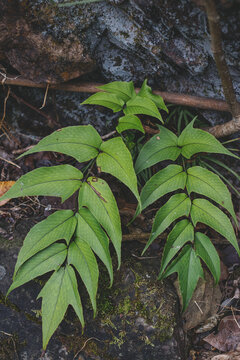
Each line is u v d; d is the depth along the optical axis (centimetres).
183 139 78
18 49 82
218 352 80
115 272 80
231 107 78
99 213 73
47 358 78
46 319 71
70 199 85
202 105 83
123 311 78
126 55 84
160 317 78
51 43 81
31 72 84
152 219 86
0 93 92
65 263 73
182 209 75
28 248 72
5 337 78
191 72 82
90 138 75
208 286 82
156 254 83
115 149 74
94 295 71
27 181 73
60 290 72
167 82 85
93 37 82
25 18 79
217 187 75
